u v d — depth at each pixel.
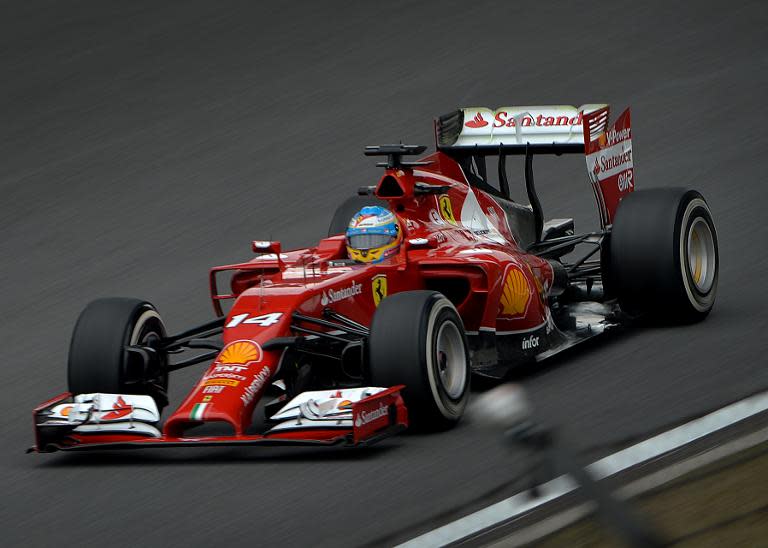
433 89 67.12
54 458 26.47
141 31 80.88
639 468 21.98
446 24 78.44
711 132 56.12
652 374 28.62
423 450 24.58
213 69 73.44
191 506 22.42
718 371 28.16
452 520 20.42
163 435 24.89
